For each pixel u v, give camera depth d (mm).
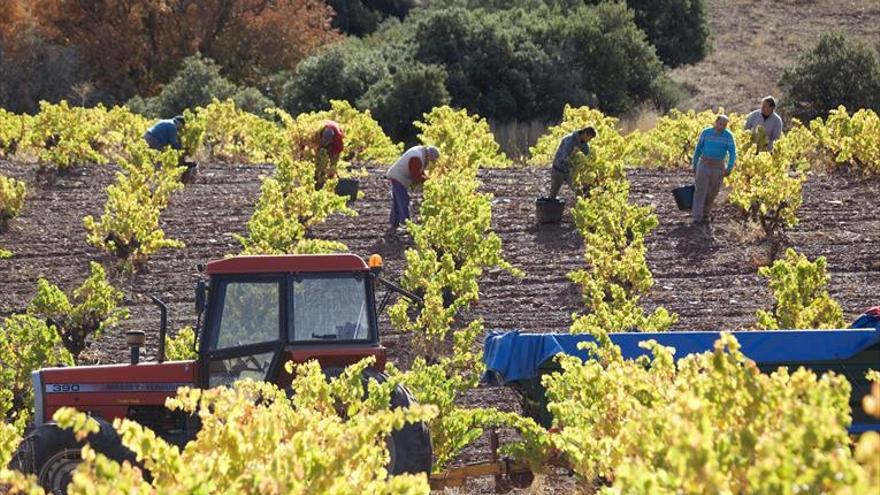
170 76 98188
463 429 20422
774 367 19969
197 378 19922
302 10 101312
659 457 11203
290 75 90250
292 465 11227
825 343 19984
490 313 31891
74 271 35094
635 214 35062
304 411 13672
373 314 19641
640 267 31469
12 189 39062
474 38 81062
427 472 17828
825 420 9875
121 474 10797
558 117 81000
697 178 37875
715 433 11180
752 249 36188
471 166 43594
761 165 38750
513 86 80750
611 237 33938
